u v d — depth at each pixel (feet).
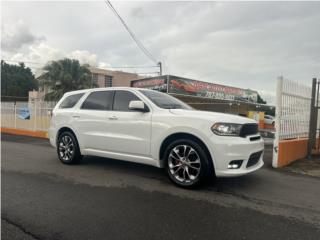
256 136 15.56
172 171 15.30
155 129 15.84
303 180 17.67
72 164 20.65
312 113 26.16
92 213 11.51
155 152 15.89
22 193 13.99
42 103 42.80
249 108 106.42
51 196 13.56
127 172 18.35
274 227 10.49
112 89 19.07
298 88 24.38
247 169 14.51
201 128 14.24
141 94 17.46
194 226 10.44
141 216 11.26
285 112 22.53
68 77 90.79
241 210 12.08
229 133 13.99
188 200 13.16
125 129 17.19
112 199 13.20
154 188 14.92
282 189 15.40
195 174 14.62
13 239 9.36
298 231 10.21
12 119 48.29
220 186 15.52
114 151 17.88
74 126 20.12
